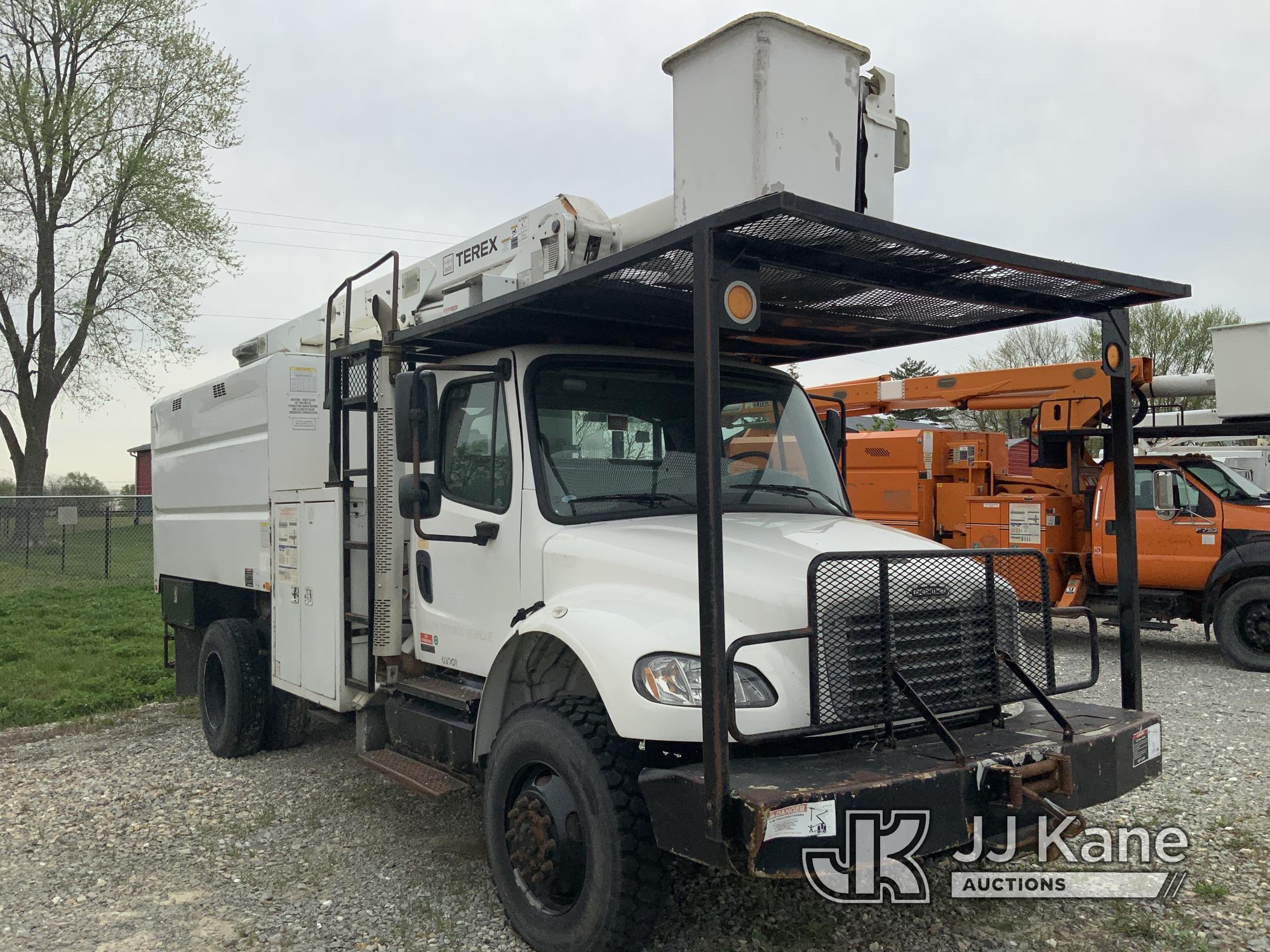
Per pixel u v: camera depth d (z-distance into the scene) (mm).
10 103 25359
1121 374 4613
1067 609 4285
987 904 4262
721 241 3252
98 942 4098
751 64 3492
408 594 5273
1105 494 11867
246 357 8836
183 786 6348
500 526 4531
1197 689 9320
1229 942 3873
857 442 14242
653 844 3484
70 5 25141
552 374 4594
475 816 5574
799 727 3379
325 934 4117
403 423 4574
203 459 7832
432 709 4883
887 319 4812
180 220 26000
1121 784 3783
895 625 3607
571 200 5109
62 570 20938
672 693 3355
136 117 26516
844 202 3660
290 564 6133
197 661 8352
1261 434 12008
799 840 2986
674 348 5207
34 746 7680
